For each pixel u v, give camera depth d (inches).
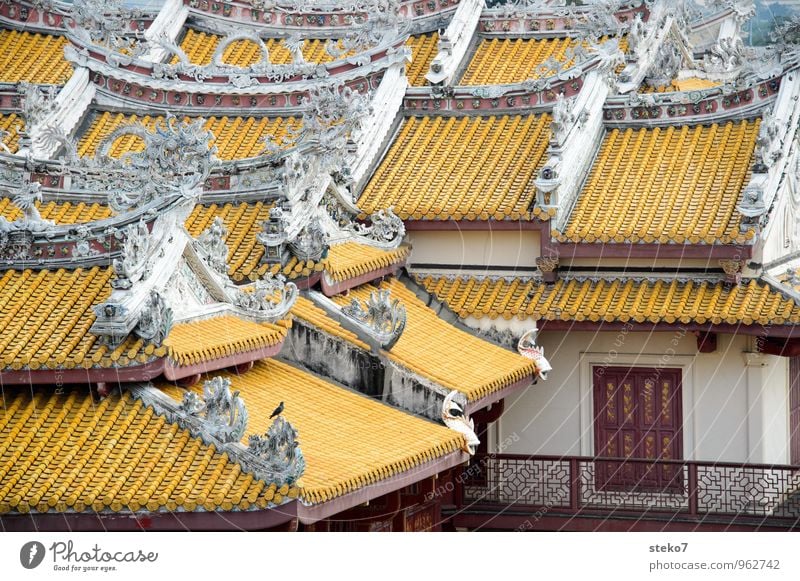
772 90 2431.1
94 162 2105.1
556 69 2578.7
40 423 1572.3
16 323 1637.6
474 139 2541.8
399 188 2447.1
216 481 1508.4
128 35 3004.4
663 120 2498.8
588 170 2449.6
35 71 2908.5
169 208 1685.5
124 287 1603.1
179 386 1660.9
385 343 2016.5
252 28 2955.2
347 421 1855.3
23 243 1718.8
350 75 2581.2
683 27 2965.1
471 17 2834.6
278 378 1905.8
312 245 2069.4
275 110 2554.1
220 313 1797.5
